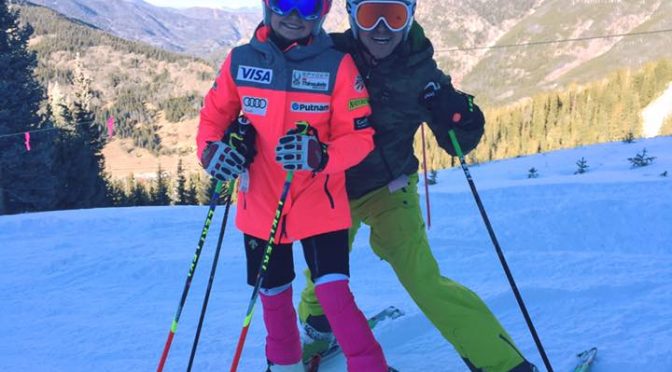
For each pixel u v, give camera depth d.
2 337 3.20
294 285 3.91
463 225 5.07
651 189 5.86
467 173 2.27
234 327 3.23
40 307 3.70
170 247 5.09
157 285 4.12
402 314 3.11
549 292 3.27
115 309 3.63
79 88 39.91
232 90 2.25
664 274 3.50
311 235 2.15
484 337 2.23
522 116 75.81
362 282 3.88
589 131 66.12
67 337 3.16
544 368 2.47
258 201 2.23
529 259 4.06
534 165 11.62
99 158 32.06
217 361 2.78
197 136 2.32
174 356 2.86
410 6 2.16
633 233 4.60
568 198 5.70
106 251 4.98
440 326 2.30
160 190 38.81
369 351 2.10
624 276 3.49
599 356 2.50
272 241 2.04
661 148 11.84
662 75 82.06
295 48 2.10
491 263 4.07
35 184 24.50
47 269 4.55
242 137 2.16
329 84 2.11
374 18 2.15
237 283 4.10
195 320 3.37
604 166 9.98
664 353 2.45
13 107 24.83
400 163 2.40
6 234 5.93
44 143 24.95
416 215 2.41
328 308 2.11
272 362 2.37
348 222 2.20
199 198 40.38
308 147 1.97
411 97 2.27
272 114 2.14
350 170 2.40
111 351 2.95
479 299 2.29
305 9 2.03
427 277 2.30
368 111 2.16
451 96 2.20
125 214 6.73
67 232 5.89
